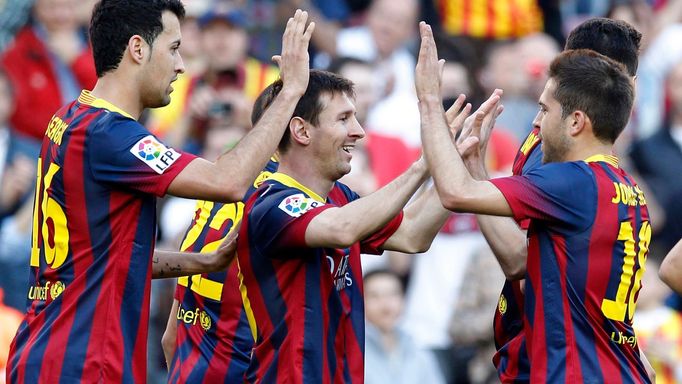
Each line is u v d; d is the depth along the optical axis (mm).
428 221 22672
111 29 21344
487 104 22297
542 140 21453
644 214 21531
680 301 38000
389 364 33750
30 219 38125
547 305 20766
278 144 21594
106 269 21062
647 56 45344
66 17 40562
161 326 34312
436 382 34281
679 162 41594
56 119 21766
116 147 20922
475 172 22375
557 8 45750
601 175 20891
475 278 36000
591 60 21125
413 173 21000
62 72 40219
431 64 21109
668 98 43031
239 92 38781
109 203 21062
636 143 42219
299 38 21391
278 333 21266
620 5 45969
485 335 35531
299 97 21328
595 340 20672
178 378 24641
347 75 39219
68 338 20969
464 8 44406
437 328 36094
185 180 20781
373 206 20672
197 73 39781
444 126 20969
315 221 20734
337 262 21578
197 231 25109
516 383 22188
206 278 24453
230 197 20828
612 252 20766
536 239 20984
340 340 21578
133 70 21422
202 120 38281
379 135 38438
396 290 34000
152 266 22359
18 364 21250
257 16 44000
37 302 21609
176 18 21781
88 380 20844
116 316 21031
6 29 40656
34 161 39125
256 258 21422
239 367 24219
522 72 41125
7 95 39281
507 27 44031
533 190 20516
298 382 20969
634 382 20859
